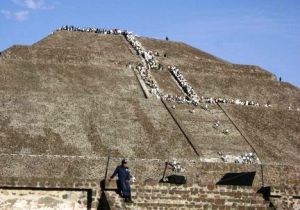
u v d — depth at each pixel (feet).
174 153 177.88
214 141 195.62
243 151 191.01
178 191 94.27
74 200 94.07
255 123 220.84
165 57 296.71
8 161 152.15
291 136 213.25
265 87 271.28
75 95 218.79
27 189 93.50
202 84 261.85
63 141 176.45
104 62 270.87
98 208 93.40
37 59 260.42
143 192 93.50
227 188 95.91
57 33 313.32
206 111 225.56
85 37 313.73
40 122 189.57
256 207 93.81
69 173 148.77
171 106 223.51
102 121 196.95
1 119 187.83
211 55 336.90
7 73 237.66
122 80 250.16
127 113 207.82
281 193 96.37
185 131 198.80
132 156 170.30
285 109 241.96
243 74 282.56
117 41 313.73
